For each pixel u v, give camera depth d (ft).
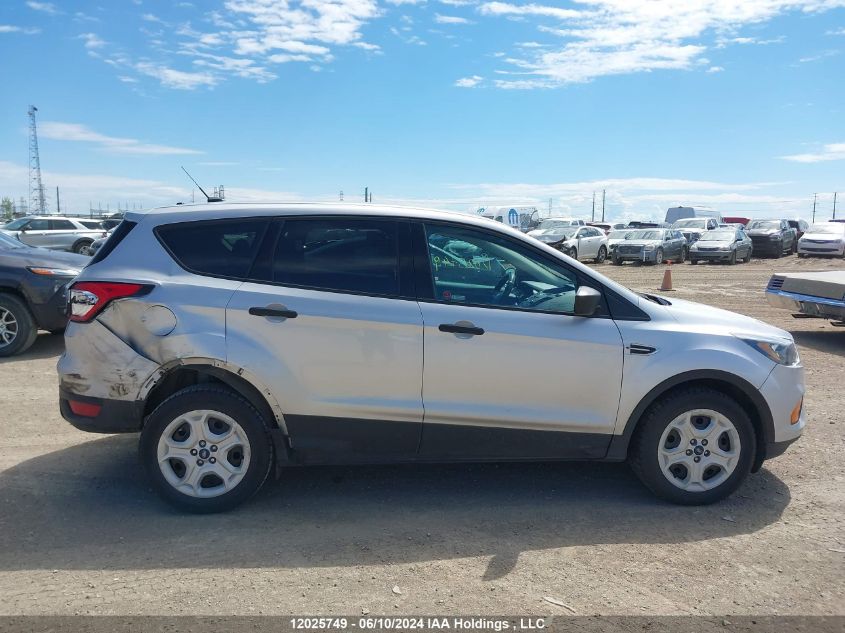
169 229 14.21
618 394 14.23
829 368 27.43
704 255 95.96
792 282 32.35
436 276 14.20
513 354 13.94
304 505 14.46
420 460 14.33
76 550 12.42
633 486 15.67
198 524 13.48
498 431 14.17
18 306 27.89
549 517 13.99
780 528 13.60
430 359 13.82
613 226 161.68
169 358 13.48
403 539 12.98
